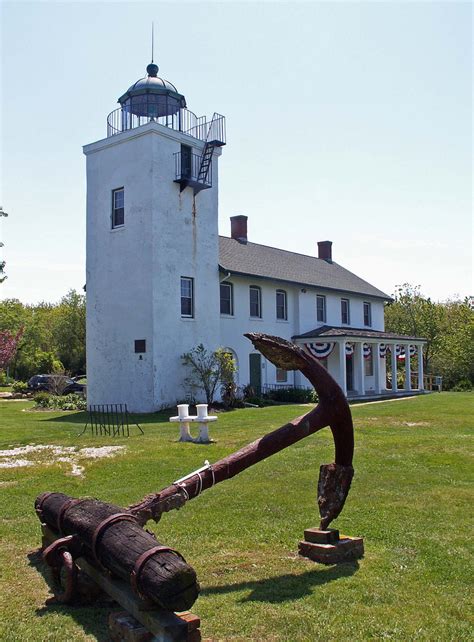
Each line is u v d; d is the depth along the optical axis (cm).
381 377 4031
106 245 2528
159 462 1152
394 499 864
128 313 2431
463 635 453
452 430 1659
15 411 2598
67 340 5991
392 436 1520
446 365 4762
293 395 2886
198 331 2545
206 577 570
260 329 2984
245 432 1596
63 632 463
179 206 2500
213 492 898
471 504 837
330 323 3541
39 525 750
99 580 497
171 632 397
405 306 5453
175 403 2406
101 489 940
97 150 2586
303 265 3669
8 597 532
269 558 622
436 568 591
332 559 607
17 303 5966
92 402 2533
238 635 453
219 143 2628
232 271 2691
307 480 980
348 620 477
